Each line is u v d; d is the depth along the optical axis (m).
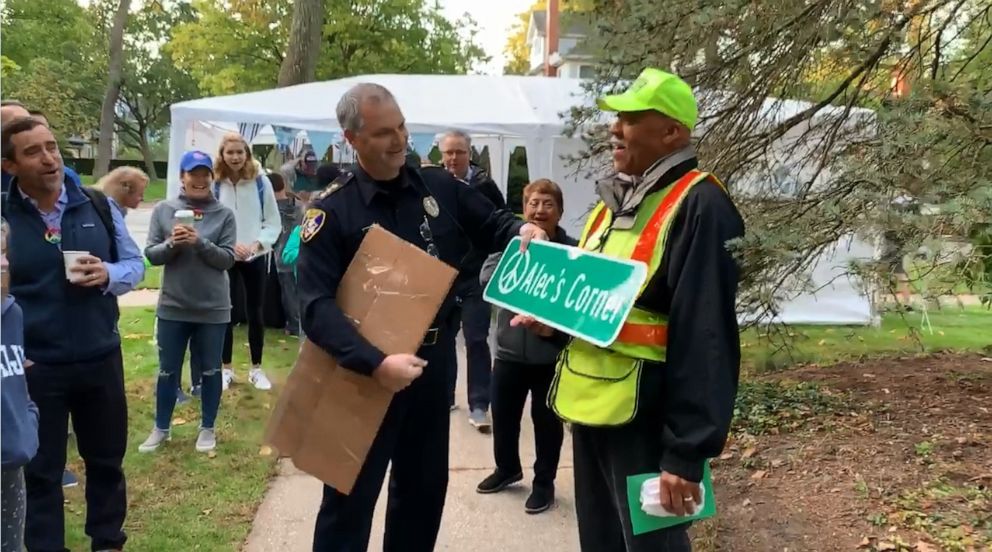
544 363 3.62
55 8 34.62
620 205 2.18
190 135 8.73
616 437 2.11
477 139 11.38
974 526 3.07
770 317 5.40
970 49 4.29
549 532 3.57
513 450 3.96
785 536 3.17
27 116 2.90
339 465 2.37
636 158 2.12
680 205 1.97
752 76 4.30
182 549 3.33
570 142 8.07
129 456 4.38
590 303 2.09
